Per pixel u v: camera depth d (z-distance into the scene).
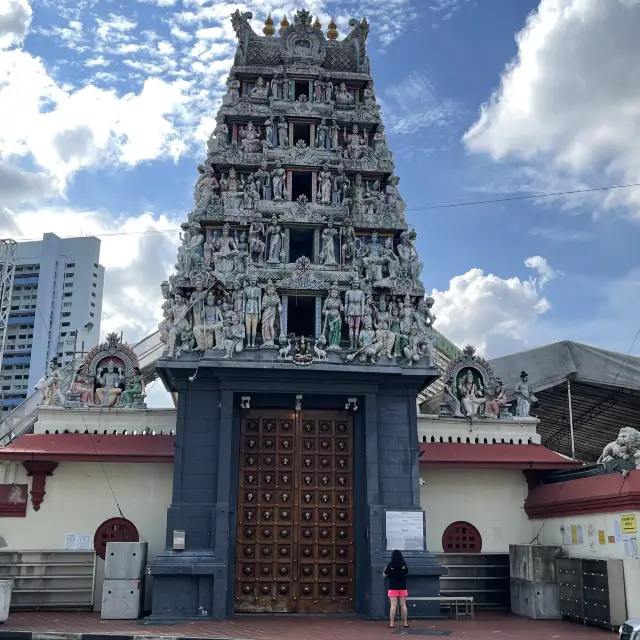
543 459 31.45
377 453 27.50
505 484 31.97
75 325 100.56
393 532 26.55
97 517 29.67
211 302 28.44
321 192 31.55
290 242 33.09
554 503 28.61
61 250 103.06
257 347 27.83
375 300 29.98
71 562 28.23
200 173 31.98
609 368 36.59
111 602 25.17
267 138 32.34
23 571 27.89
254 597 26.83
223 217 30.44
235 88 33.72
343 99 34.34
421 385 29.16
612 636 21.58
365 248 31.02
